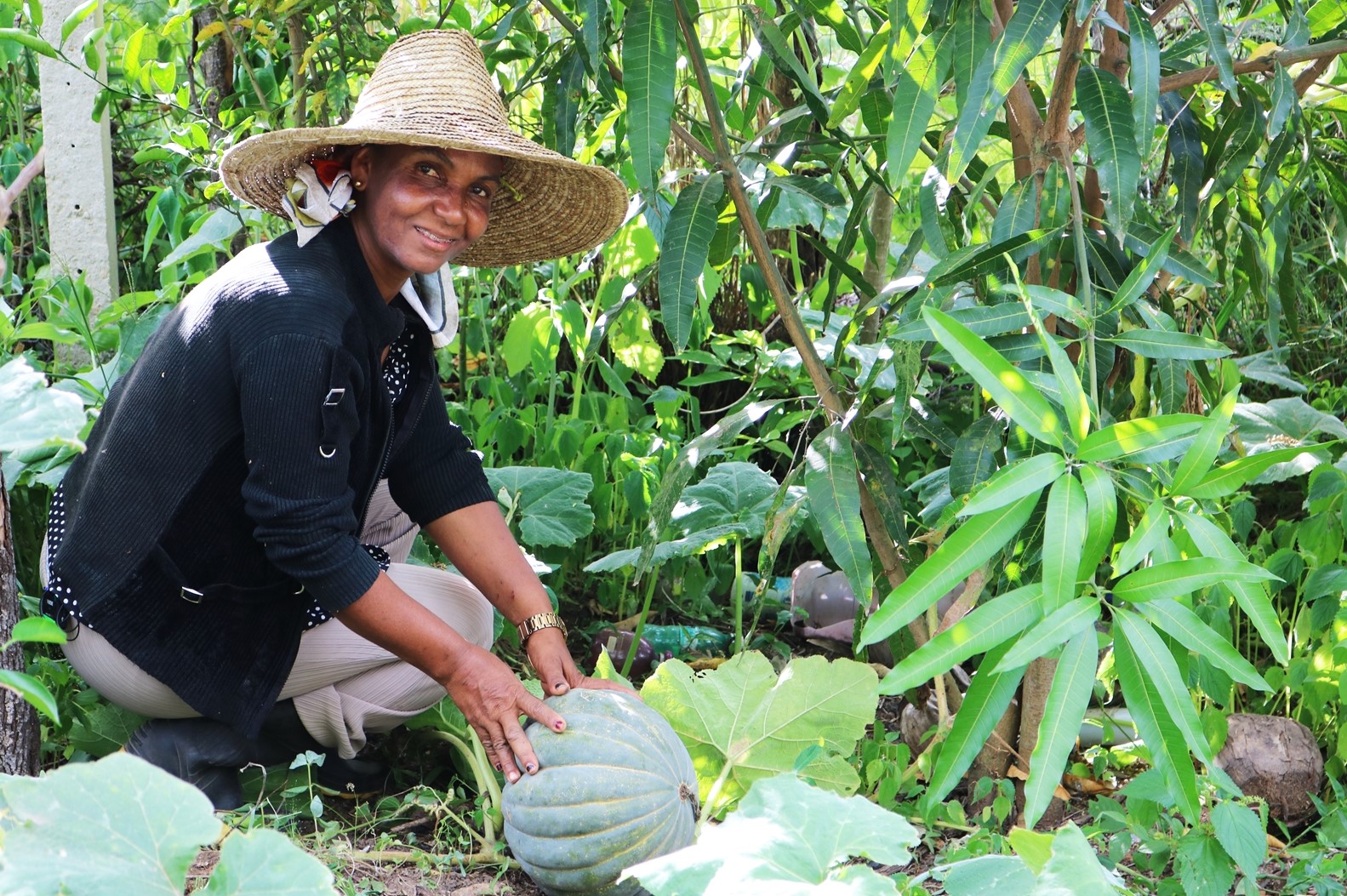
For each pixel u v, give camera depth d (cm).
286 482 187
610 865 179
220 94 362
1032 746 220
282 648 214
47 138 319
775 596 328
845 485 205
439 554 292
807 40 308
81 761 232
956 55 182
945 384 307
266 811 223
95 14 318
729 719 212
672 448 334
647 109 193
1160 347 174
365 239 201
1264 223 253
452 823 220
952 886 116
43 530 279
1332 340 371
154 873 93
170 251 381
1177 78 207
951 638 140
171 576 204
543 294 340
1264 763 223
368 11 324
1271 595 264
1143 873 203
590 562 343
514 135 200
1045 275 200
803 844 104
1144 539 142
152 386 199
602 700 191
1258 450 257
